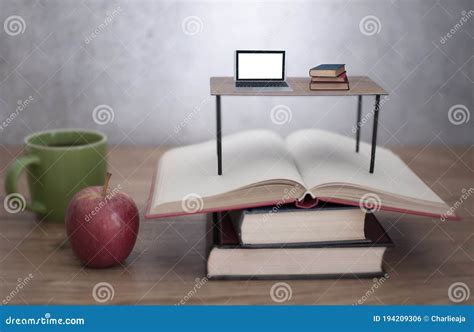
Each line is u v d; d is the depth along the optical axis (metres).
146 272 0.71
